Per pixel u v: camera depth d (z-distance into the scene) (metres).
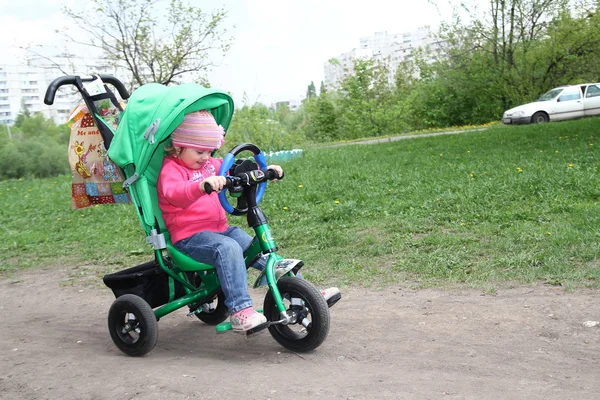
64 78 4.09
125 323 4.04
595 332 3.77
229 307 3.59
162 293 4.07
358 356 3.67
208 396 3.13
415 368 3.40
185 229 3.79
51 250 7.94
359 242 6.56
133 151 3.80
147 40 17.41
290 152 15.99
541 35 28.28
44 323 5.15
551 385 3.06
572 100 22.56
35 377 3.65
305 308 3.69
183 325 4.74
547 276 4.83
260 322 3.57
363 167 12.12
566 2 27.30
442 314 4.32
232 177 3.60
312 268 5.88
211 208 3.84
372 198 8.66
